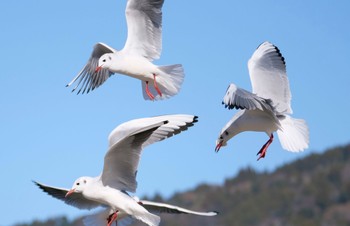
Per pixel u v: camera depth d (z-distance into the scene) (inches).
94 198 517.7
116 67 656.4
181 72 658.8
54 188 569.6
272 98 628.7
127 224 571.5
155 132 509.0
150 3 665.0
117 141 496.4
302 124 599.8
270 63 645.3
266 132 607.8
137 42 667.4
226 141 624.4
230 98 546.9
